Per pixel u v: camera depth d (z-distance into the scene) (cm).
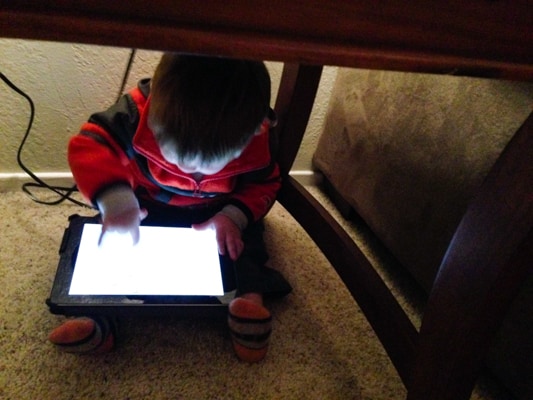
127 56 82
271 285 73
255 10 27
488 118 62
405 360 57
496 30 32
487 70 33
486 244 44
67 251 67
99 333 60
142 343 66
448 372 49
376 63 30
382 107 83
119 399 58
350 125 93
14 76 79
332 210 104
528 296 58
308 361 68
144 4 25
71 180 93
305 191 83
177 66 50
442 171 70
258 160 69
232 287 66
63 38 25
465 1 30
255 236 77
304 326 74
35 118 84
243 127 53
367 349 72
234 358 66
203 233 71
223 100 50
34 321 66
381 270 89
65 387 58
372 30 30
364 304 66
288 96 77
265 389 62
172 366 63
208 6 26
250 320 62
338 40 29
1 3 24
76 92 83
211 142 52
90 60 81
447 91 69
